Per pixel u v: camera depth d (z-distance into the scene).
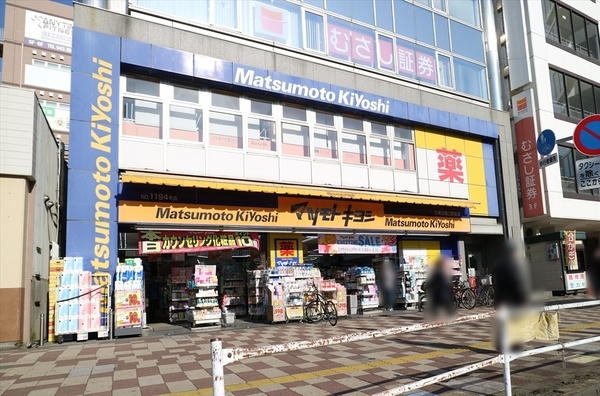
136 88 11.16
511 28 19.86
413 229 15.16
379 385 5.14
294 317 11.55
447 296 10.67
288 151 13.16
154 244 10.95
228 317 11.20
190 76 11.53
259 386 5.23
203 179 11.38
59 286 8.87
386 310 14.58
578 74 21.23
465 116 17.11
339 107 14.09
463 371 3.89
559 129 19.45
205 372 6.03
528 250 19.52
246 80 12.30
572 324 9.78
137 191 10.59
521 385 4.98
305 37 13.95
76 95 10.13
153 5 11.55
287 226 12.60
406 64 16.23
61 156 13.66
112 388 5.28
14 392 5.19
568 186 19.55
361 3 15.48
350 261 16.61
